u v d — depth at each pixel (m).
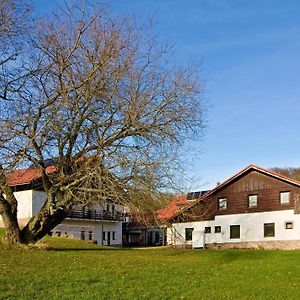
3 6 22.77
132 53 23.75
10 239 24.36
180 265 19.84
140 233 67.44
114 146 22.52
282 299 13.81
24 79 22.66
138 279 15.80
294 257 24.81
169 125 23.12
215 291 14.56
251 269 19.27
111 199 22.59
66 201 23.84
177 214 28.39
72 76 22.92
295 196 46.16
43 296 12.94
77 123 23.08
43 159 22.98
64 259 20.06
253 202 48.66
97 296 13.10
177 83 23.88
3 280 14.57
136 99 22.97
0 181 22.41
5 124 21.12
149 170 22.23
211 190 50.19
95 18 23.62
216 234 49.69
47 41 23.17
